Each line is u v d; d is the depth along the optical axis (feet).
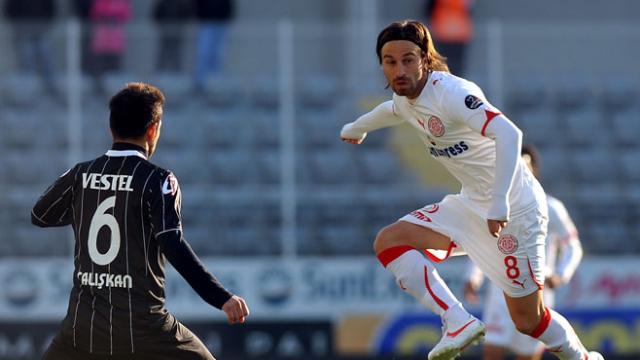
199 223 153.07
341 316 146.20
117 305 61.52
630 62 162.20
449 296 66.54
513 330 105.60
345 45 157.28
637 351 149.28
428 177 155.22
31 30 151.12
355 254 151.53
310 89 156.46
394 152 155.84
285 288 146.10
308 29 156.56
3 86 151.12
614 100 162.20
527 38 159.94
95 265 61.93
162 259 62.69
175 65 156.56
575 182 161.99
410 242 68.44
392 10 194.08
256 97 157.69
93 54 152.05
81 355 62.49
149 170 62.44
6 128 150.92
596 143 162.09
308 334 145.69
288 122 153.99
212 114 157.38
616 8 200.13
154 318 61.77
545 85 160.45
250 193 154.20
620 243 158.92
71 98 149.89
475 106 63.26
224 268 146.00
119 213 61.82
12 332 141.90
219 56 156.97
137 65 154.71
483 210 67.77
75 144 149.79
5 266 143.13
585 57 161.27
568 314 149.38
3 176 149.59
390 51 64.49
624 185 162.30
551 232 101.60
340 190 153.79
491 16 198.18
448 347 65.10
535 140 161.27
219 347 143.95
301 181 153.99
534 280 67.97
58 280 143.54
